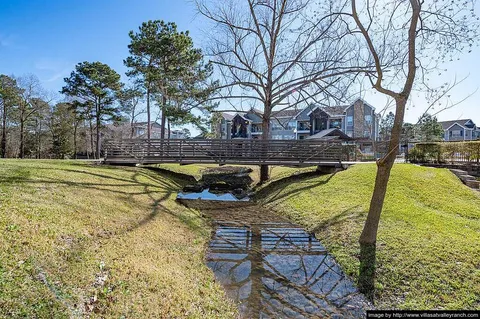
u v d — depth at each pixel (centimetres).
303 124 3500
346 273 468
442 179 900
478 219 617
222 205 991
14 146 2886
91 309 273
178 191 1149
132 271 365
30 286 267
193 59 1602
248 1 1294
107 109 2666
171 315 304
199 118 1722
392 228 572
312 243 618
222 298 387
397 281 416
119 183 915
